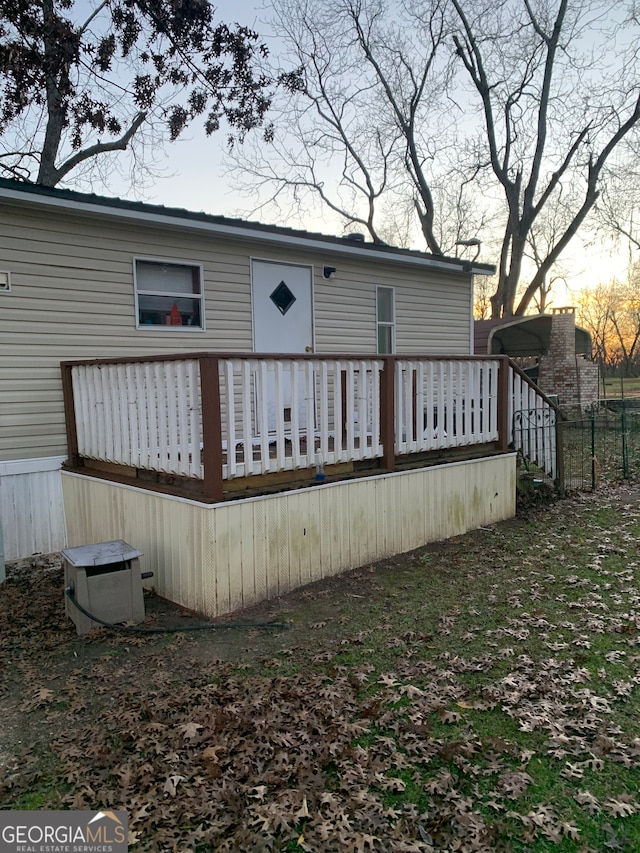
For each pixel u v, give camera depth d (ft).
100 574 14.44
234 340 25.54
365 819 7.67
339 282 29.68
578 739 9.23
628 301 135.95
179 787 8.46
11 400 20.11
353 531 18.10
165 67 40.63
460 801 7.95
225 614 15.05
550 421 26.81
